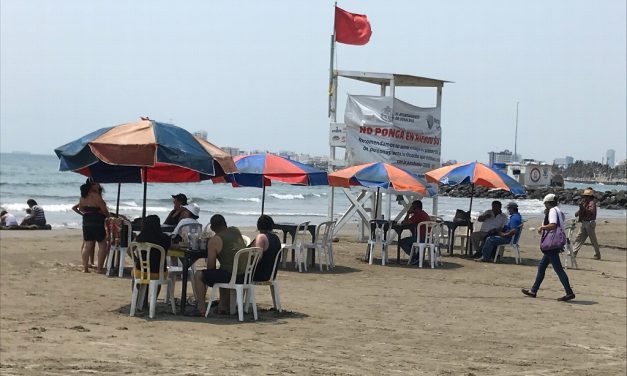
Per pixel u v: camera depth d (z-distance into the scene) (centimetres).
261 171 1466
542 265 1301
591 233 2042
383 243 1703
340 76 2078
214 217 991
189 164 952
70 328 883
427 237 1694
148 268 967
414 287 1374
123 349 774
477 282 1473
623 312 1191
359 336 914
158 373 670
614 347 927
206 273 985
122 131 978
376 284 1391
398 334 940
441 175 1856
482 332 982
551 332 1005
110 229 1361
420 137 2078
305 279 1419
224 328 922
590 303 1269
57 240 1997
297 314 1048
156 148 945
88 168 1309
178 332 884
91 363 700
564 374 767
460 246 2141
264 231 1032
